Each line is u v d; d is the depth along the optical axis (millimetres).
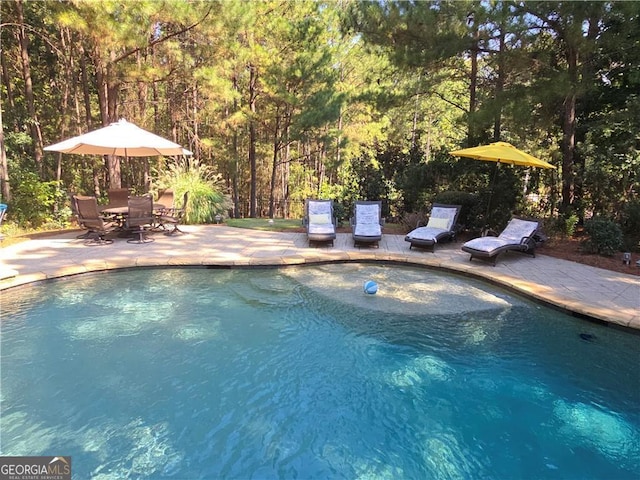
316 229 9078
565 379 4027
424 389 3822
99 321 5070
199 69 11453
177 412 3400
